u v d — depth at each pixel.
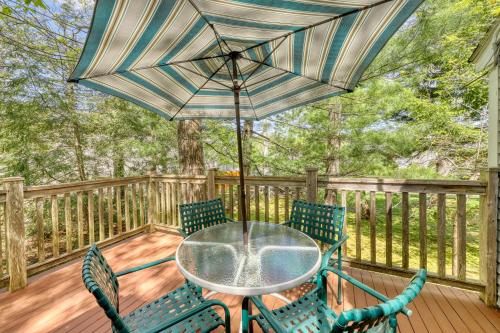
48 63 4.84
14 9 4.27
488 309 2.14
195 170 4.99
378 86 4.09
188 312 1.21
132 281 2.66
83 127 5.38
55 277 2.75
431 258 4.84
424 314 2.08
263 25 1.35
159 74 1.83
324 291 1.65
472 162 5.49
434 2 3.54
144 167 6.05
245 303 1.27
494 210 2.14
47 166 4.98
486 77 4.71
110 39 1.24
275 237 1.83
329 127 4.46
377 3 1.18
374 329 0.96
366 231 6.31
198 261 1.44
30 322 2.03
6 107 4.38
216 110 2.55
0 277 2.44
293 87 2.19
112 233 3.70
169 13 1.17
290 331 1.26
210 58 1.73
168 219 4.29
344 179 2.77
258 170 5.84
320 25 1.37
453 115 5.25
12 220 2.47
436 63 5.30
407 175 4.21
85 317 2.09
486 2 3.91
